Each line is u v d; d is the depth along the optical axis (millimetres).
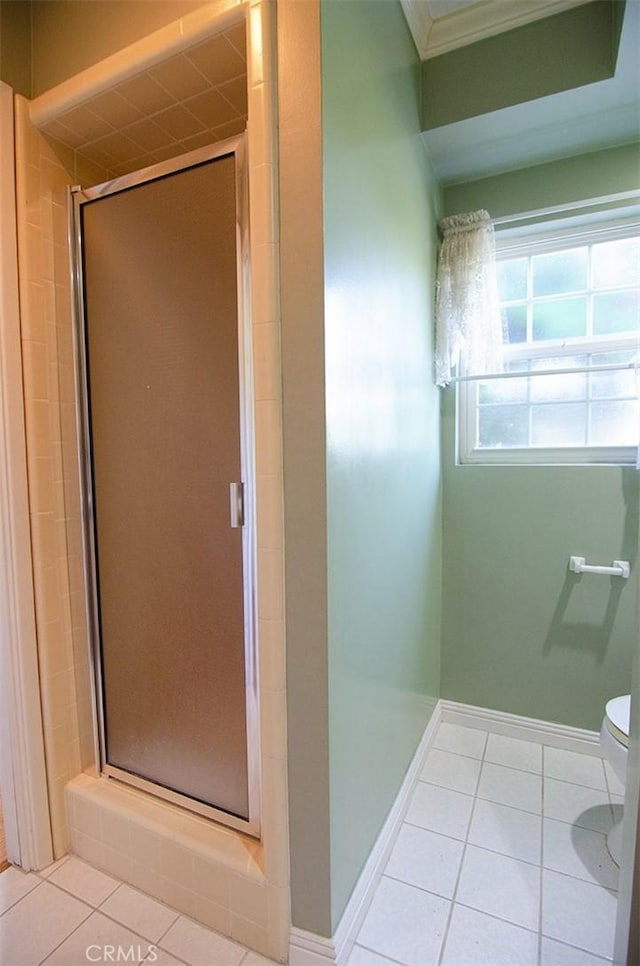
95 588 1367
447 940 1135
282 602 1010
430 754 1855
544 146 1728
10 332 1231
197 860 1154
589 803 1584
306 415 960
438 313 1896
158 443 1224
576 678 1866
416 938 1138
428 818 1521
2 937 1141
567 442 1927
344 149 1020
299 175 931
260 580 1020
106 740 1399
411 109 1534
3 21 1196
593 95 1475
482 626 2004
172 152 1388
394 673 1453
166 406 1203
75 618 1389
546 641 1905
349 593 1090
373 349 1221
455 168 1849
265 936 1087
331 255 958
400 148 1419
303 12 911
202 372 1144
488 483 1966
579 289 1903
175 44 1027
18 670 1279
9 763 1307
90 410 1328
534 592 1916
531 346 1975
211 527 1164
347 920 1104
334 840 1035
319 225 921
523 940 1135
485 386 2045
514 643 1956
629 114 1562
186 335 1158
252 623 1110
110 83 1128
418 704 1751
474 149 1738
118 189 1224
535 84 1497
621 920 948
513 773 1742
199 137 1327
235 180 1056
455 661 2057
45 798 1329
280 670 1021
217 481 1146
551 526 1878
